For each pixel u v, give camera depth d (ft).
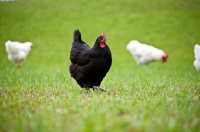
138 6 144.66
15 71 59.62
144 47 73.41
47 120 17.83
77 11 141.49
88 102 24.32
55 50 106.42
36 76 47.62
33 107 22.91
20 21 132.46
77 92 30.32
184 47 106.73
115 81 41.16
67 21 132.26
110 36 117.80
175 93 29.19
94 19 133.28
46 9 144.25
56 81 40.14
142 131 15.29
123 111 19.84
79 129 15.42
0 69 65.87
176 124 16.60
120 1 151.43
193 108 21.66
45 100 26.16
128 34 119.14
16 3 151.53
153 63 84.58
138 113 18.79
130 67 74.33
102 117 17.72
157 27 123.85
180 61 89.76
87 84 30.27
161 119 17.99
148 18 131.44
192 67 73.72
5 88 33.81
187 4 142.41
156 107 22.07
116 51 104.32
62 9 143.95
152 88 32.24
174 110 20.75
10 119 19.22
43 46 110.42
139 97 27.02
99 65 28.78
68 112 19.88
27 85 35.70
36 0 155.63
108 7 144.97
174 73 56.49
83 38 115.96
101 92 29.40
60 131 15.62
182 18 129.29
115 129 15.52
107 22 129.90
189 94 28.45
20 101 25.61
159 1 147.64
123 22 129.59
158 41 112.27
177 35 116.67
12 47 65.77
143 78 44.75
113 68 71.87
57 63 87.35
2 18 134.31
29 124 17.16
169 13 134.31
